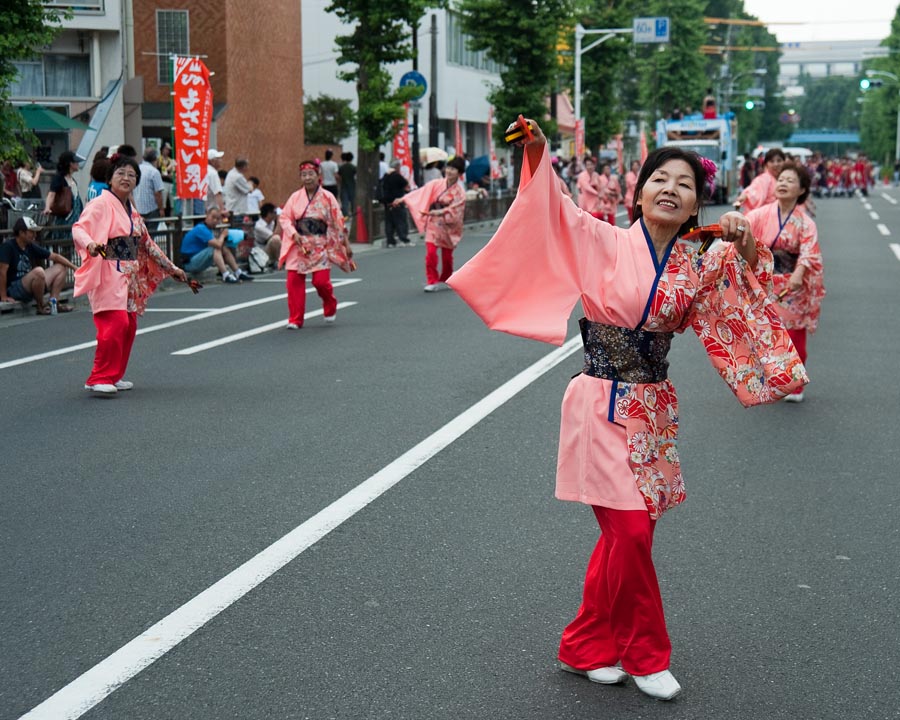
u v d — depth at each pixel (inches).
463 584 189.8
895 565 200.7
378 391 352.2
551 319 146.6
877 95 3786.9
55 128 936.9
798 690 151.4
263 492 243.4
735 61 3882.9
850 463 269.9
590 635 153.8
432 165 1060.5
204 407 329.4
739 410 328.2
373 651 162.6
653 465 149.2
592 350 150.7
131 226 348.8
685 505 236.4
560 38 1544.0
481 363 402.9
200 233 673.0
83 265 343.0
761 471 262.5
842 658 161.6
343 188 1056.2
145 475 257.4
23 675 153.9
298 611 177.3
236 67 1213.7
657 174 146.6
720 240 151.2
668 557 204.7
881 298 597.9
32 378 377.7
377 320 517.7
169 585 188.5
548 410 326.0
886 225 1197.7
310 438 291.9
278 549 206.1
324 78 1736.0
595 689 151.4
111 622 172.7
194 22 1192.8
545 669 157.5
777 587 189.6
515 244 145.6
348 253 502.6
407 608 179.0
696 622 174.7
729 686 152.6
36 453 277.9
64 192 574.6
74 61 1038.4
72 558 202.2
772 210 344.5
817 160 2171.5
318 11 1718.8
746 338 151.1
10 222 593.9
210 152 875.4
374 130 1037.8
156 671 155.3
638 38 1902.1
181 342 454.0
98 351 347.3
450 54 1881.2
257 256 746.8
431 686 151.5
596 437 148.4
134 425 307.1
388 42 1032.8
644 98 2588.6
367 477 255.1
